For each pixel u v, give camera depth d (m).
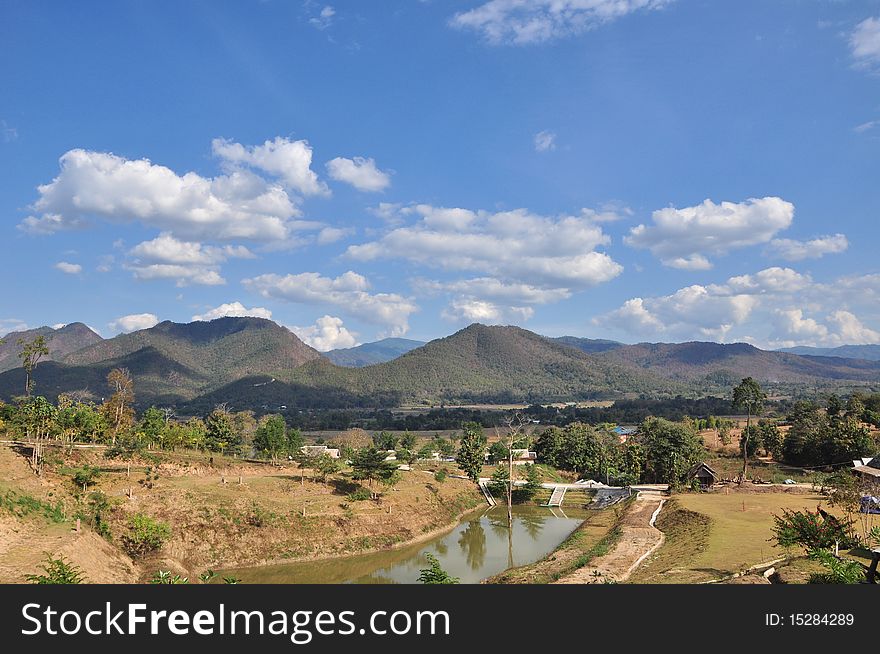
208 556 52.66
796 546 39.31
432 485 87.56
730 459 116.81
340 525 62.72
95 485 56.34
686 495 77.94
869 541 34.50
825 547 31.61
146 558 45.94
